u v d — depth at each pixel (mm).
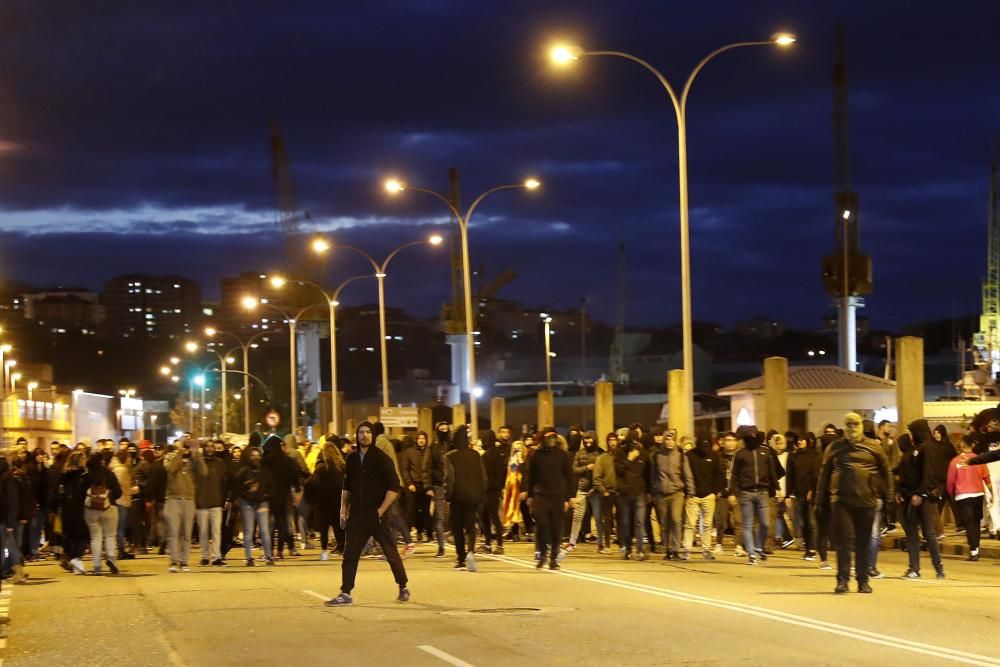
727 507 24844
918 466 18172
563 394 130375
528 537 29938
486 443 24453
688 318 29531
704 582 17984
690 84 29609
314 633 12734
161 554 27328
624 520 22859
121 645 12281
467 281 41938
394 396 129000
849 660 10523
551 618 13719
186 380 148625
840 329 98938
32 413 101250
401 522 24094
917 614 13734
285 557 24766
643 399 91188
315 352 123938
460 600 15742
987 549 22281
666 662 10555
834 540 16016
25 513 20906
